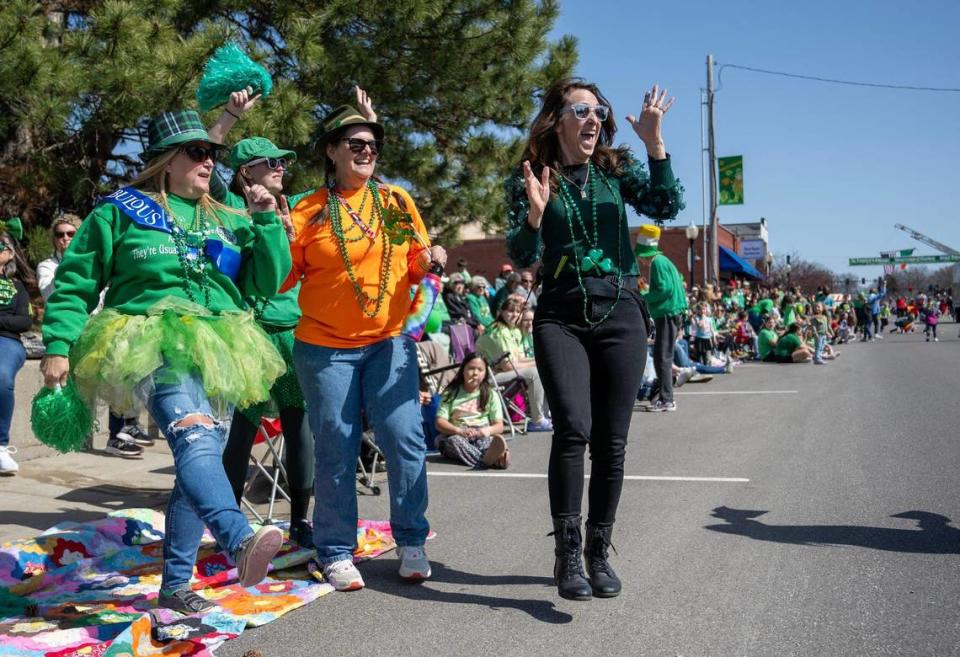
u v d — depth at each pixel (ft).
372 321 11.80
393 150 36.32
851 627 9.99
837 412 29.63
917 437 23.59
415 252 12.28
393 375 11.98
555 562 12.03
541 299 11.43
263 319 13.26
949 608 10.52
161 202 10.43
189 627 9.80
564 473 10.82
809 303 91.25
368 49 32.76
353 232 11.79
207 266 10.52
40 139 28.68
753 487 17.63
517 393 28.02
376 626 10.36
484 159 38.73
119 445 21.22
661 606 10.80
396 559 13.21
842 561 12.50
